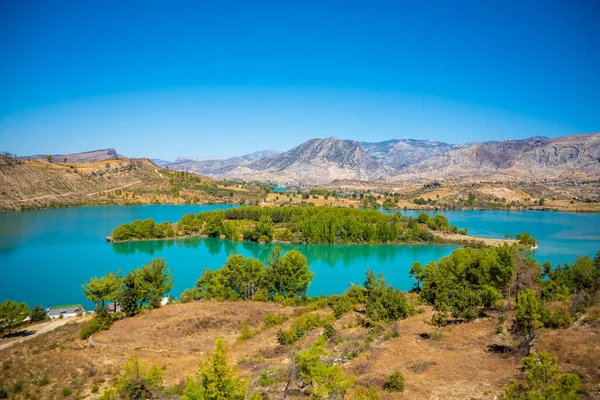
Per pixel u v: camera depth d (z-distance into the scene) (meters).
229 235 191.00
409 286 118.69
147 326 65.81
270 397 33.62
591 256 161.38
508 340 45.12
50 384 42.00
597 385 30.12
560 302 57.44
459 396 31.89
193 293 88.38
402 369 39.41
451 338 49.22
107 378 43.75
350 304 71.12
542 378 26.23
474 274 68.69
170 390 37.56
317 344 36.19
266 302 83.81
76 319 81.06
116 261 145.88
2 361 49.97
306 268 91.00
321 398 31.52
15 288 113.31
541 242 197.00
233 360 47.69
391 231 189.88
